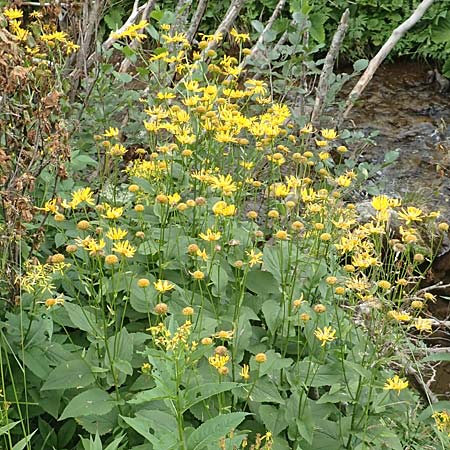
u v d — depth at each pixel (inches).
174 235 62.1
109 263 50.8
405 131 140.6
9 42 51.5
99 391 50.8
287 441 52.6
